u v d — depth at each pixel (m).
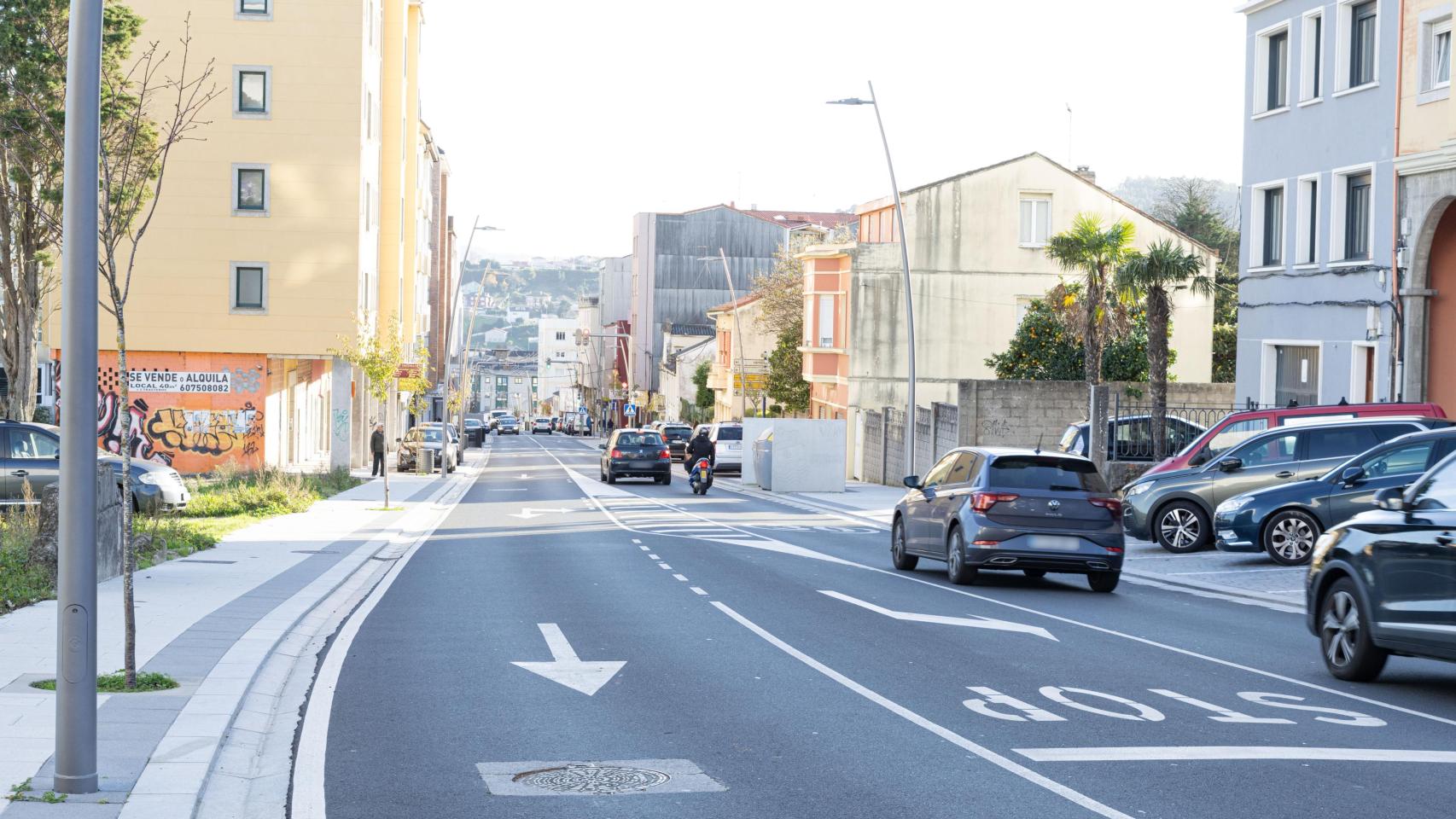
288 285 45.88
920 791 7.26
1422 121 25.66
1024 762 7.93
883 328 50.38
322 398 61.91
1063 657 11.92
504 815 6.78
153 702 9.12
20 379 30.28
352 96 45.88
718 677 10.80
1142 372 41.56
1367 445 21.20
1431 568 9.93
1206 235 75.94
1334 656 11.06
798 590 17.11
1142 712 9.45
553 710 9.51
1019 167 49.84
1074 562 17.20
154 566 18.72
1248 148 31.70
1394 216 26.28
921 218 49.84
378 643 12.62
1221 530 20.23
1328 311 28.44
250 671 10.36
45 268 31.27
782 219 120.38
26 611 13.33
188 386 46.06
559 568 19.88
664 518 31.58
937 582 18.39
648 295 111.38
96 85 6.75
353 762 7.94
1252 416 22.69
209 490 32.88
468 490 44.81
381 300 58.75
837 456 42.25
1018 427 36.88
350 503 34.91
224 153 45.56
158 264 45.44
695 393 98.56
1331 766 7.84
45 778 6.96
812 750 8.25
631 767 7.82
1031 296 50.00
